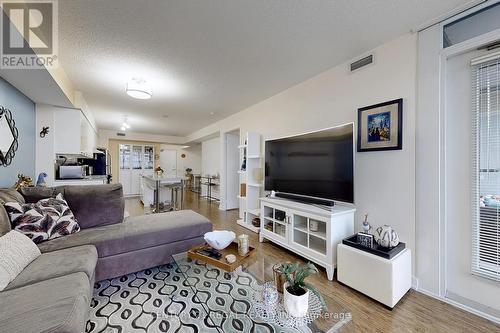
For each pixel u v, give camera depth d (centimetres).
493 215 161
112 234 201
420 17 177
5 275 115
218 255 172
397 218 204
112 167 788
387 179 212
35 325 86
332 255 210
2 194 181
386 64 212
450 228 180
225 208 543
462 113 175
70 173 362
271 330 123
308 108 300
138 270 207
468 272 171
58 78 248
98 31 191
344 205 247
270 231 294
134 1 157
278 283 134
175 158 936
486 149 165
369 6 164
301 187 268
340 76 256
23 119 282
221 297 161
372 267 175
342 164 220
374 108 220
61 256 151
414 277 193
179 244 229
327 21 181
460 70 176
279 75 288
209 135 671
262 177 389
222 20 179
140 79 295
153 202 577
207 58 242
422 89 189
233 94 362
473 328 147
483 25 162
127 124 606
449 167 181
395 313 161
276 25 186
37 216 181
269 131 379
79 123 354
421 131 190
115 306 168
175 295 183
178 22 181
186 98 383
